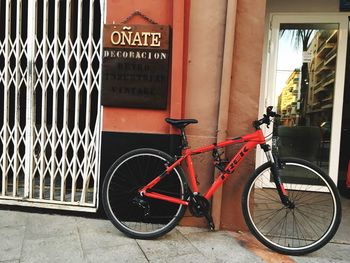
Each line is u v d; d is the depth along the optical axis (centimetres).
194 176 352
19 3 404
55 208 404
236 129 372
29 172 411
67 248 327
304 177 360
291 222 379
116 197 382
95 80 394
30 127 408
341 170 564
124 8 378
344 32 529
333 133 540
